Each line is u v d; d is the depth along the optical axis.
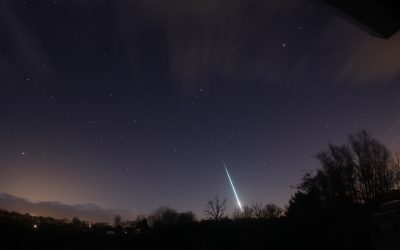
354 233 40.44
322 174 52.09
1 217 69.62
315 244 43.78
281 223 57.06
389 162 51.72
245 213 64.69
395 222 19.98
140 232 73.12
